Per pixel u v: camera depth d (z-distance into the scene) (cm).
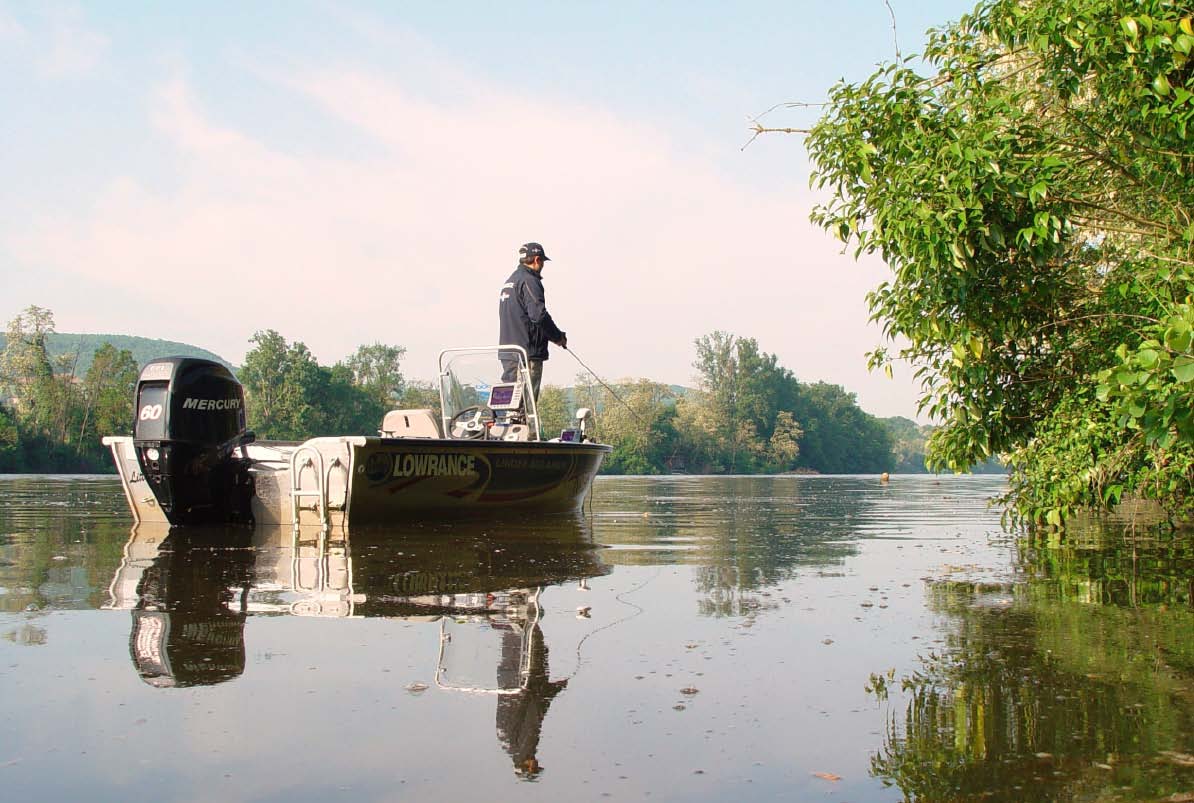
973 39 446
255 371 7838
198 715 204
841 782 166
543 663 252
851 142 441
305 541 580
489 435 829
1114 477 472
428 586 389
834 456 11038
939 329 441
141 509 731
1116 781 165
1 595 362
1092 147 427
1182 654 261
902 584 400
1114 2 370
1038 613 326
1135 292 425
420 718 203
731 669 246
